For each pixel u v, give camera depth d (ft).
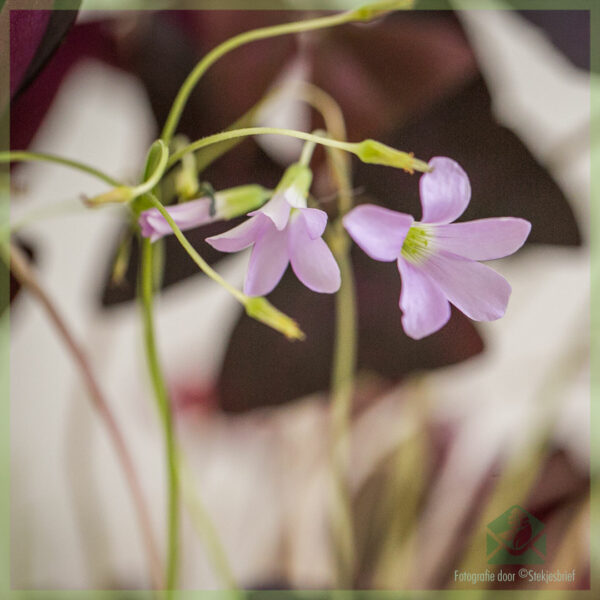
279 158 0.90
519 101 1.01
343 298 0.87
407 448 1.01
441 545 0.97
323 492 1.05
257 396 0.95
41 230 1.03
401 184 0.89
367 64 0.89
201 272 0.90
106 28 0.89
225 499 1.08
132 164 1.04
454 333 0.93
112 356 1.09
